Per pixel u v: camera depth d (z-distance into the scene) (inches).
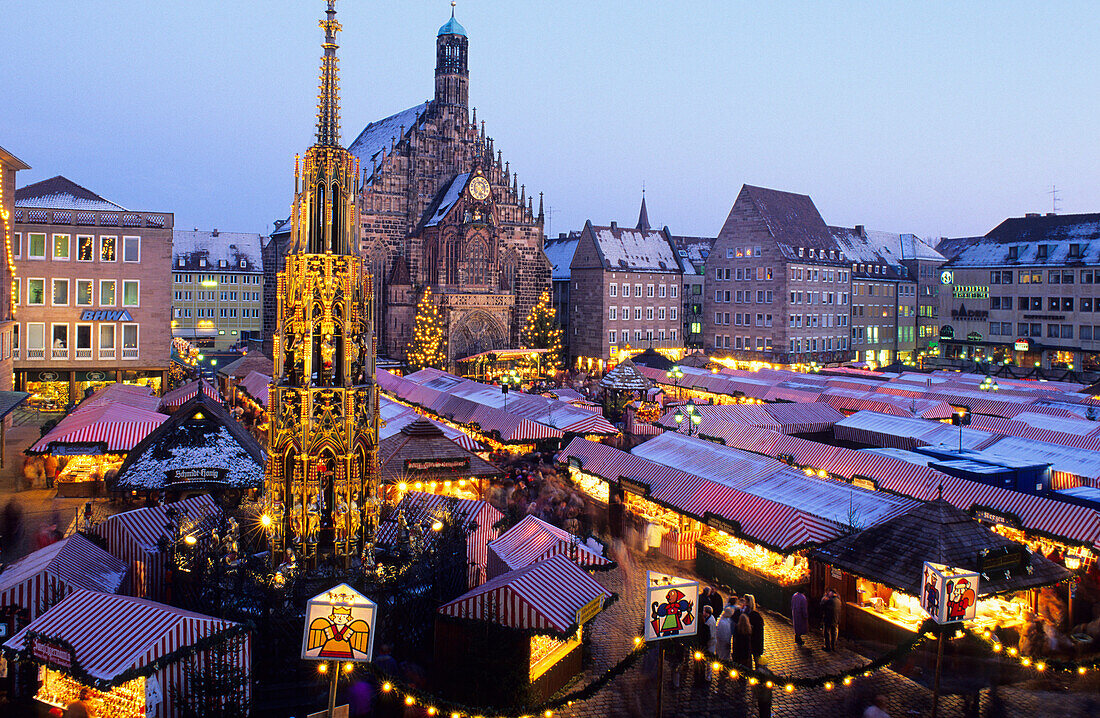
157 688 607.8
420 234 3988.7
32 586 746.2
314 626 508.4
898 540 852.0
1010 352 4478.3
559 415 1804.9
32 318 2677.2
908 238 5374.0
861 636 881.5
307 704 683.4
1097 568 971.3
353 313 733.9
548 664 732.0
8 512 1360.7
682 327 4790.8
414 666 729.0
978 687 770.2
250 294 5516.7
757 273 4426.7
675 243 5634.8
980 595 767.1
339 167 728.3
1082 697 748.6
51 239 2682.1
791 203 4635.8
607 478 1325.0
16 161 2154.3
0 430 1752.0
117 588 824.3
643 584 1064.2
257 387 2306.8
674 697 754.8
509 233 4197.8
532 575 756.6
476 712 588.4
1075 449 1341.0
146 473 1215.6
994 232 4717.0
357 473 738.8
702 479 1181.1
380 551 821.9
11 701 661.9
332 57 736.3
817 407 1829.5
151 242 2787.9
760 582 999.0
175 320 5344.5
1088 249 4188.0
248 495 993.5
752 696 757.3
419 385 2287.2
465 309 3902.6
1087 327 4153.5
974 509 1079.6
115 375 2783.0
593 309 4483.3
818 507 1053.2
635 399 2245.3
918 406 1875.0
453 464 1309.1
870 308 4879.4
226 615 706.8
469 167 4274.1
